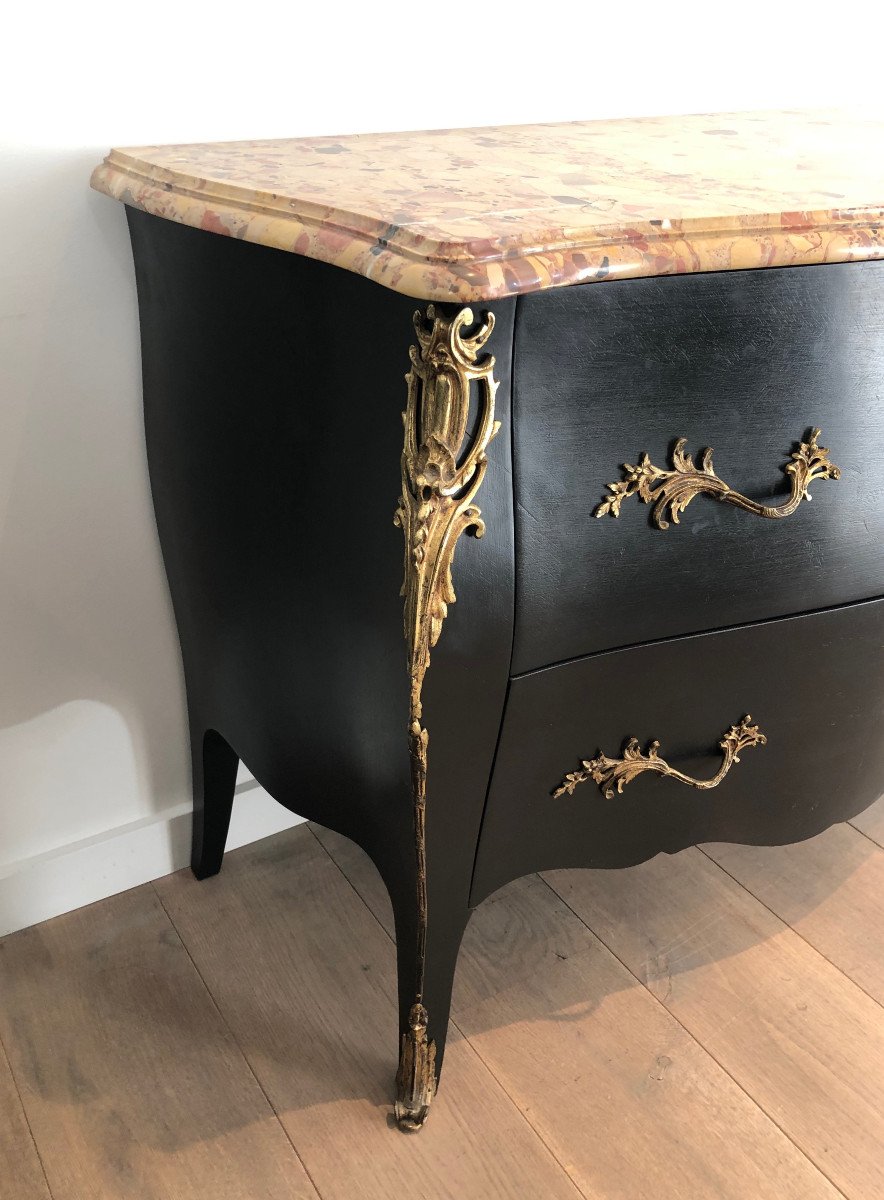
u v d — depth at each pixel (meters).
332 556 0.79
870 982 1.15
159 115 0.95
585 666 0.83
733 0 1.24
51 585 1.07
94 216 0.95
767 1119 1.01
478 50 1.09
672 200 0.72
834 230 0.71
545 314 0.66
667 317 0.71
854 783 1.09
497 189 0.75
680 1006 1.12
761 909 1.24
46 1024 1.08
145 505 1.09
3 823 1.15
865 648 0.97
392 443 0.70
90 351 0.99
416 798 0.80
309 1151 0.97
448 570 0.69
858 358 0.80
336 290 0.70
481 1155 0.97
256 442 0.84
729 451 0.78
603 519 0.76
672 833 1.00
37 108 0.89
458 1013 1.10
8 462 0.99
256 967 1.15
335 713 0.87
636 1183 0.95
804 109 1.30
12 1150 0.96
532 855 0.93
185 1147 0.97
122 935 1.19
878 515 0.88
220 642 1.02
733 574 0.84
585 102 1.19
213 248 0.81
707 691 0.91
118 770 1.20
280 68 0.99
